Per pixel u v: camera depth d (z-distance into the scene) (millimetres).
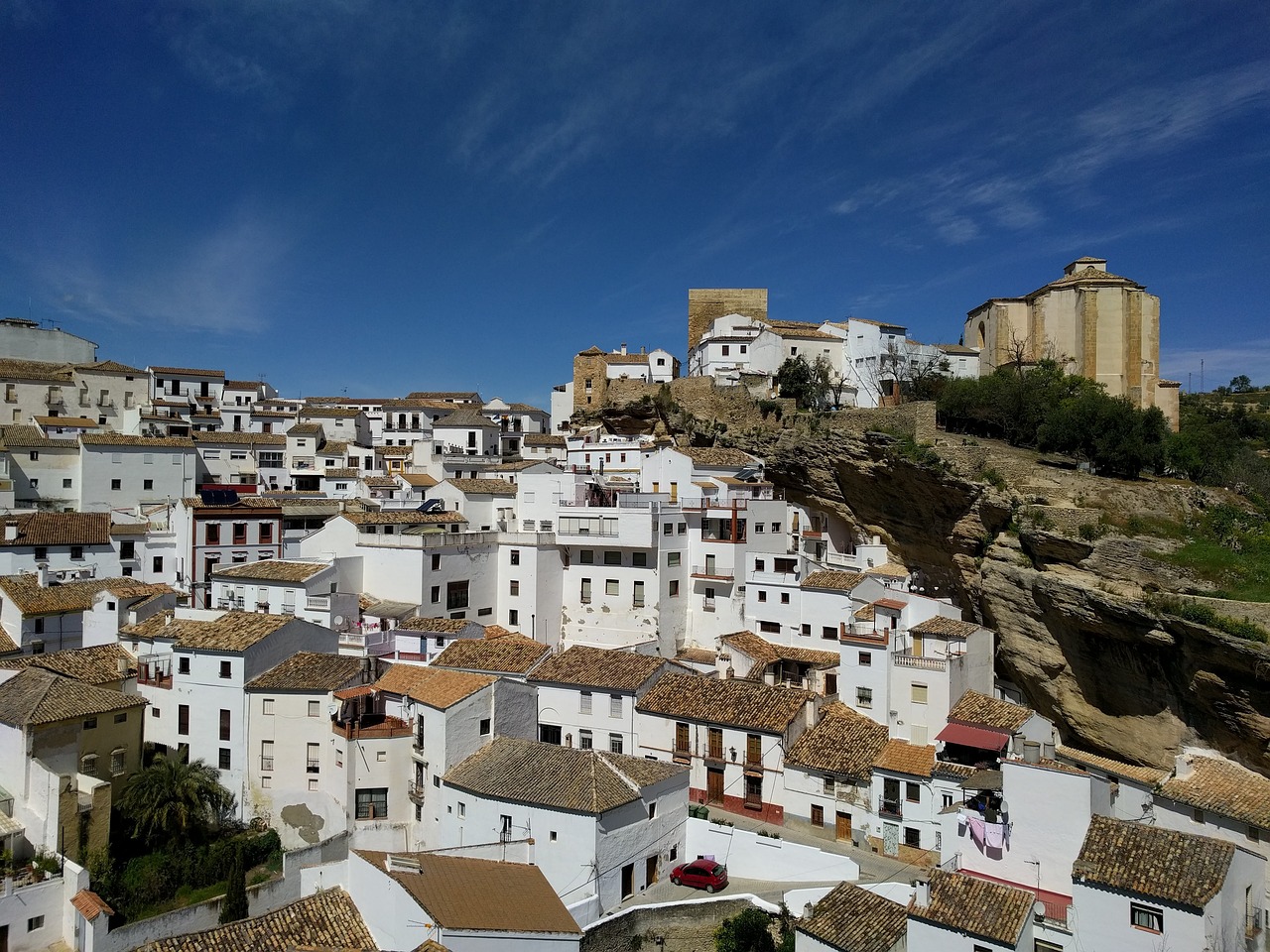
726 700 55312
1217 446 76375
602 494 80750
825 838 50125
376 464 113062
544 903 39500
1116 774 45062
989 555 66562
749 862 47469
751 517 75938
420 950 32656
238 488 97062
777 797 52188
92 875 46062
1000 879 40594
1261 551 55562
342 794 51281
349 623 64938
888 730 53500
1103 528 59000
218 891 47469
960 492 70562
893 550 83062
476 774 48281
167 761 54969
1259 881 36156
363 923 38062
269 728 54000
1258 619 46719
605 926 39188
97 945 40812
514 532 75688
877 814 48281
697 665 66000
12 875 42812
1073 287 93562
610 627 72500
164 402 116125
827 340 107938
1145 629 51312
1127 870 34844
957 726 48219
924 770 47219
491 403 145500
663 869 47625
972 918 34750
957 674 53000
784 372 100062
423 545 67875
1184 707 51625
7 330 118812
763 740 52625
